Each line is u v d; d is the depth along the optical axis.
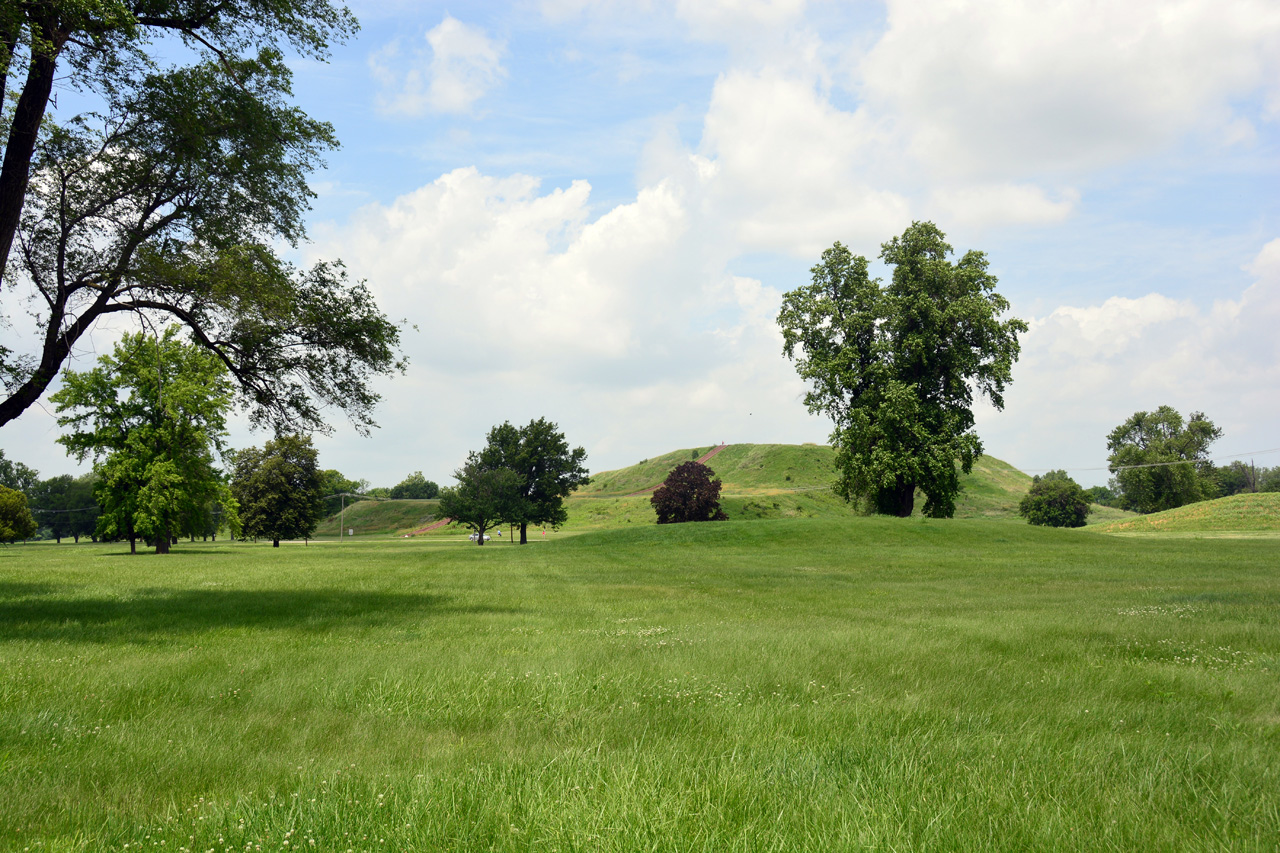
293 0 14.69
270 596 18.36
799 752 4.54
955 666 7.75
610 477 191.62
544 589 21.08
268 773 4.37
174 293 14.83
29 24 10.91
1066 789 3.86
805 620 13.00
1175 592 18.05
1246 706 6.12
